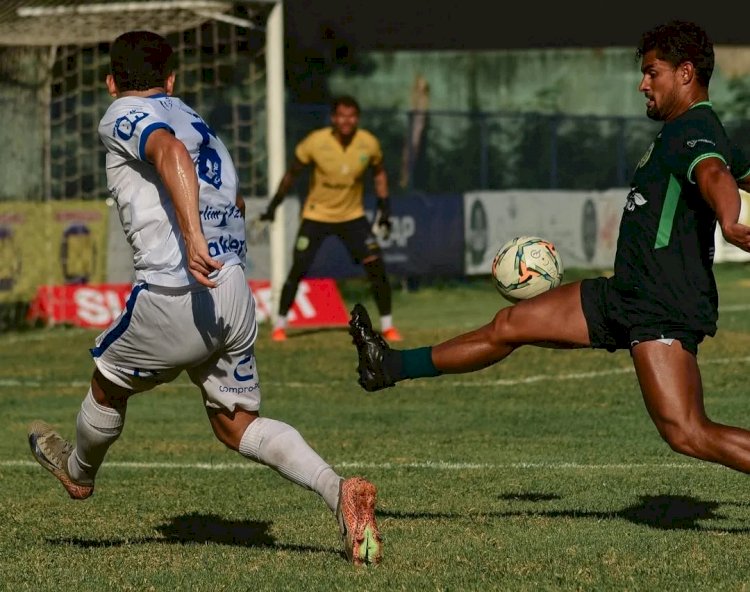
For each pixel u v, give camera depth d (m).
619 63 93.94
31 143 52.03
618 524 17.19
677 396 14.38
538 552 15.31
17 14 45.75
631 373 35.38
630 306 14.72
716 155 14.12
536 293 16.28
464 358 15.69
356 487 14.19
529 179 69.12
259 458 15.05
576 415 28.94
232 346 14.88
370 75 89.88
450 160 69.19
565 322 15.26
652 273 14.56
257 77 53.22
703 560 14.73
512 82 93.50
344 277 53.69
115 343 14.77
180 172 13.72
